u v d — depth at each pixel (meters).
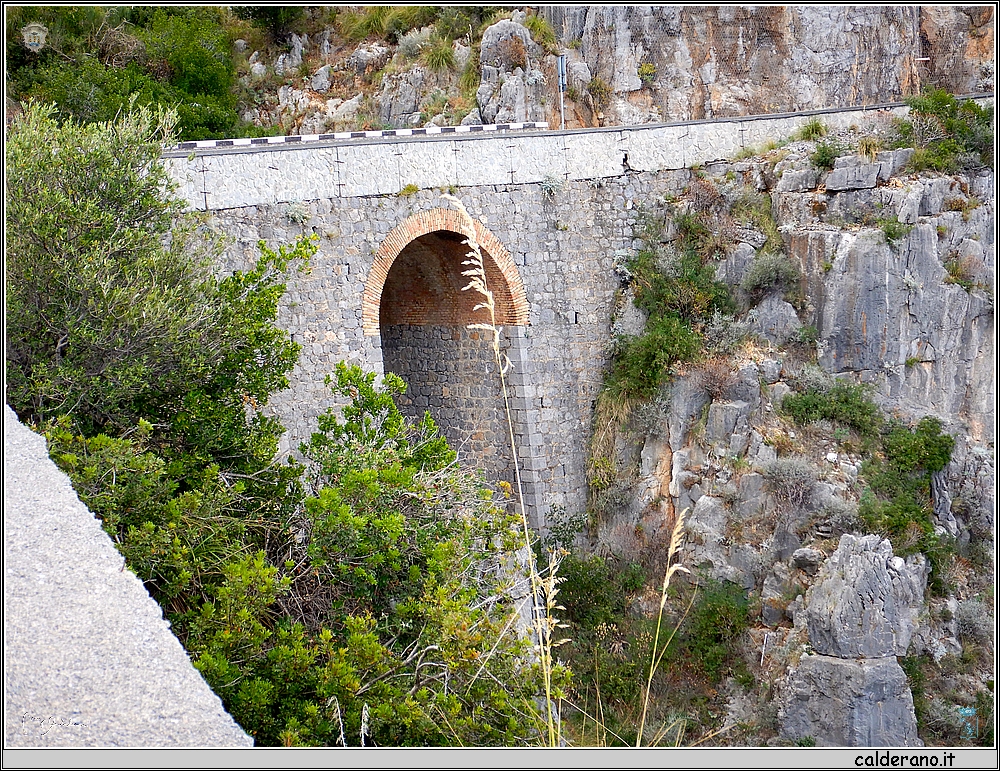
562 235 20.50
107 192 12.57
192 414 12.09
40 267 11.66
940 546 18.02
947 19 32.53
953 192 20.50
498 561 11.81
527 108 30.56
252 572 9.09
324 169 17.11
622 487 20.14
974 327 20.17
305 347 16.83
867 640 16.08
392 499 11.52
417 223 18.31
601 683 17.02
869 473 18.62
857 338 19.84
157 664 6.72
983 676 17.05
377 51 34.97
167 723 6.21
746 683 16.98
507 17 33.94
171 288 12.54
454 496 12.17
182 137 27.30
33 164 12.10
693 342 20.12
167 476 11.13
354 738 8.48
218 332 12.82
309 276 16.88
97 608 7.21
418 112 32.53
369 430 12.98
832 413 19.34
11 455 9.69
